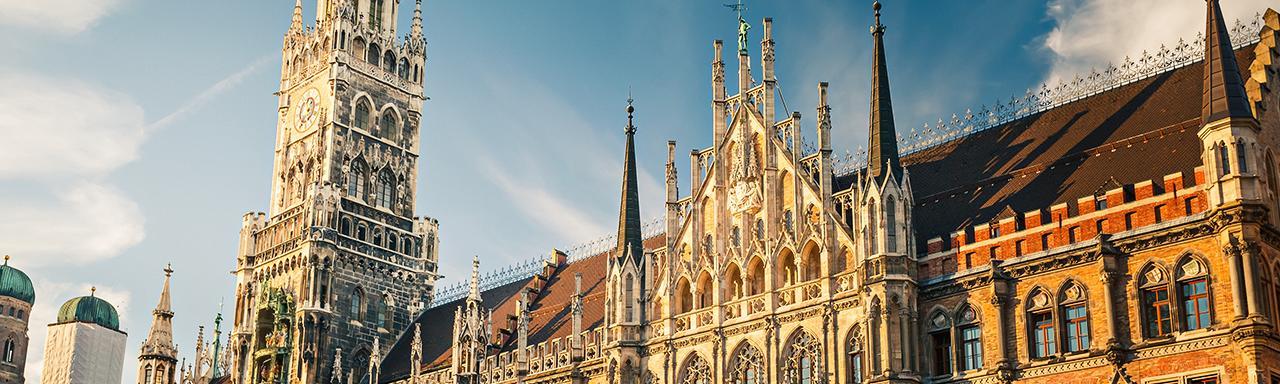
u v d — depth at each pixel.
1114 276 57.06
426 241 110.06
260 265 106.19
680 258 75.44
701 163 76.56
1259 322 51.91
